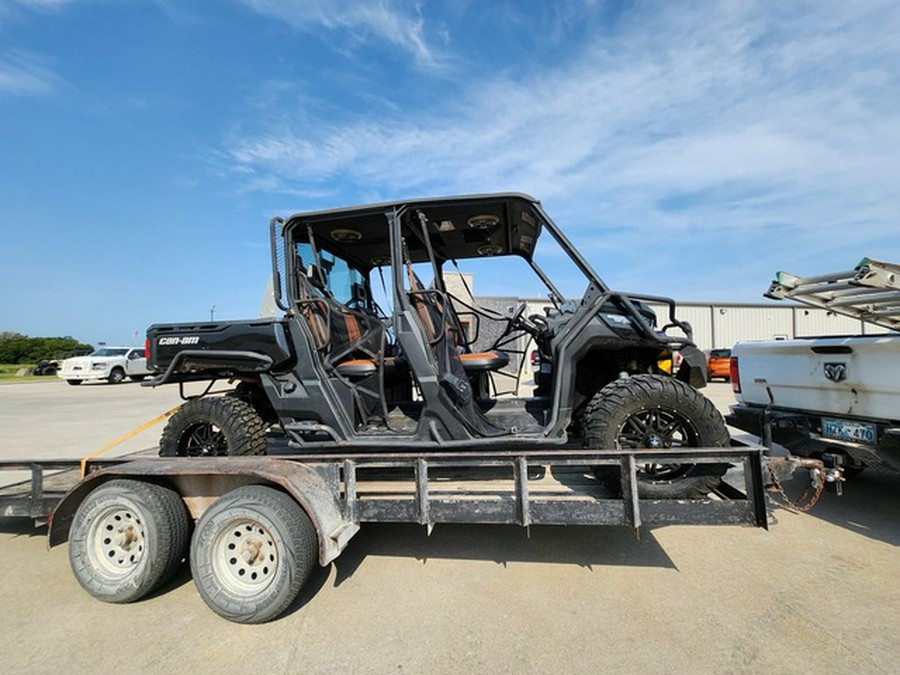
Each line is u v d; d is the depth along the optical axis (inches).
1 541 134.6
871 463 121.0
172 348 130.0
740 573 105.0
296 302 124.6
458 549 120.6
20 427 327.3
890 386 119.3
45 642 86.0
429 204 121.1
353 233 137.9
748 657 76.9
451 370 118.4
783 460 110.3
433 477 126.1
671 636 82.9
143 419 364.2
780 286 129.9
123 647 84.3
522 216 131.7
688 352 122.3
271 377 124.9
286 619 91.6
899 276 107.2
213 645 84.4
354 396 127.6
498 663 77.2
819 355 138.6
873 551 114.5
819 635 82.2
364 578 106.5
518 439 111.4
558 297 153.5
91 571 99.9
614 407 110.4
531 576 106.0
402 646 82.4
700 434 108.9
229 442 126.2
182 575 111.9
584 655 78.5
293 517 92.2
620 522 97.4
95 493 102.1
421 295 121.2
